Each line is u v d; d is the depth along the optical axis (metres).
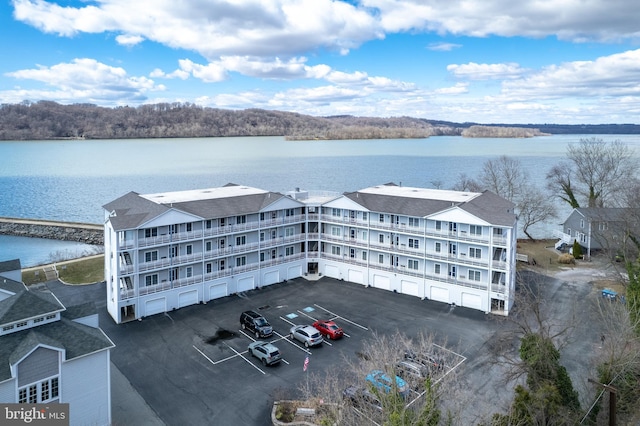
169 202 60.22
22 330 32.69
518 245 92.06
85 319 37.09
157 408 36.62
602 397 36.09
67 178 187.25
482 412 35.19
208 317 54.84
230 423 34.84
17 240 108.81
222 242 62.75
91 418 33.72
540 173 183.75
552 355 35.03
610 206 96.12
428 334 49.97
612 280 66.62
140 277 54.78
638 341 39.81
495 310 56.91
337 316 55.44
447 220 59.47
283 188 152.88
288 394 38.22
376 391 27.52
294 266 70.31
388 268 64.75
